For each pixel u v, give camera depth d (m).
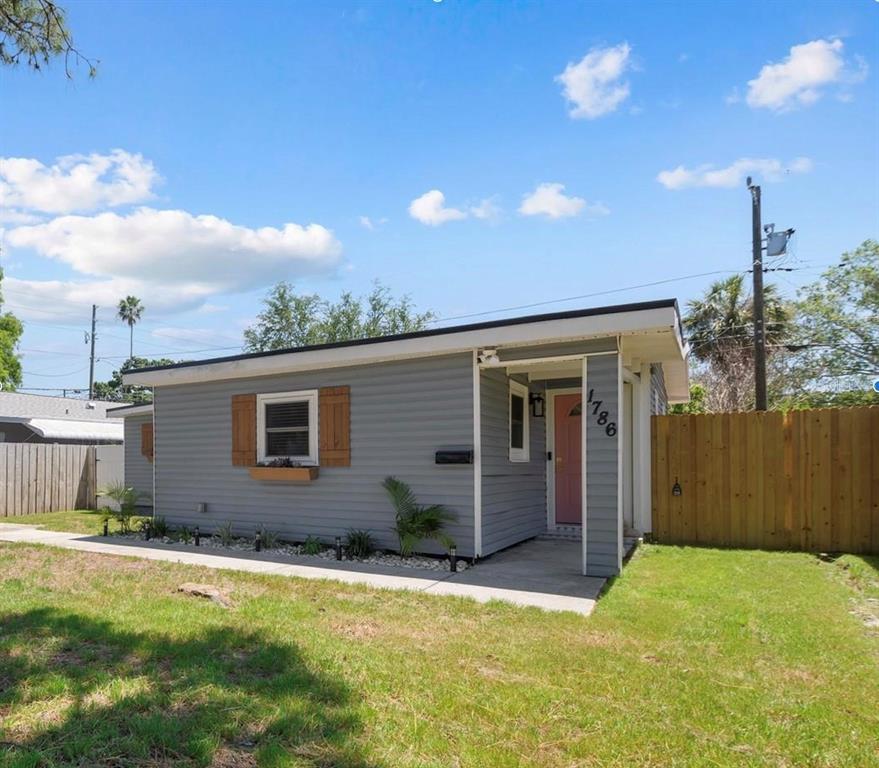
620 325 6.27
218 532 9.33
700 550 8.06
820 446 8.10
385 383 8.03
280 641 4.03
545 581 6.22
